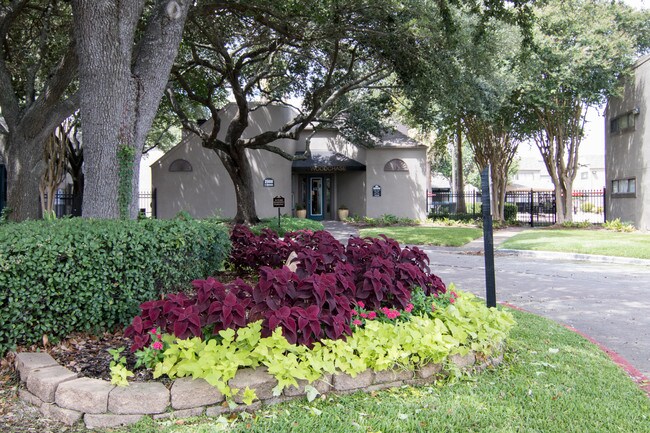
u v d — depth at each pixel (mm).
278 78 20016
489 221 5574
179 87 19297
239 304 3740
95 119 6566
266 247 7285
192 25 13734
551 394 3861
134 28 6848
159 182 24891
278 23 12984
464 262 13180
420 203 26312
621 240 16594
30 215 10680
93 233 4738
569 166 24516
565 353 5039
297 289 4035
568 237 18172
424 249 16281
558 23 20203
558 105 22859
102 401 3312
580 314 7301
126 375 3512
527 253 14977
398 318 4641
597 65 20656
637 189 21266
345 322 3975
